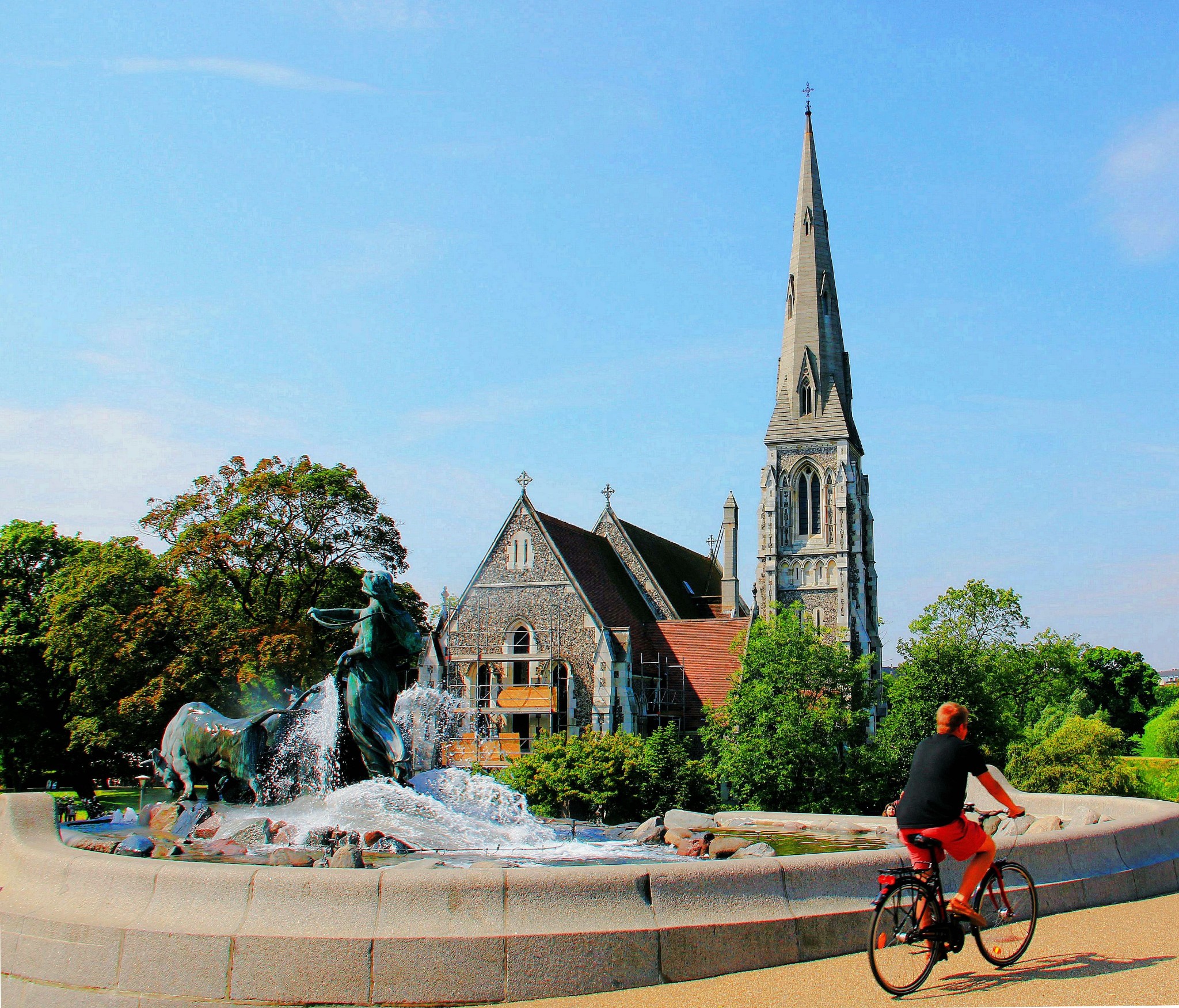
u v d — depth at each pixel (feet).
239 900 37.76
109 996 37.70
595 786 140.05
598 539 260.01
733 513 310.04
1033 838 49.11
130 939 37.99
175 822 69.92
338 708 76.95
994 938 38.68
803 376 311.27
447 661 232.53
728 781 179.01
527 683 230.68
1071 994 33.55
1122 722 449.48
